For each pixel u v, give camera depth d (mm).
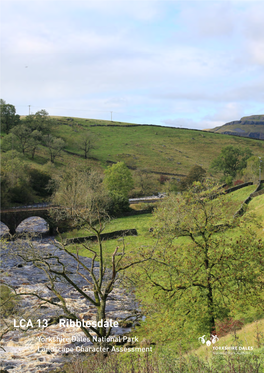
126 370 12375
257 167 104562
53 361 25500
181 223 26594
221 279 24156
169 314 24250
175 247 27141
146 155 176125
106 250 56500
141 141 199250
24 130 148250
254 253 24594
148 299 28156
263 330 18891
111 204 78500
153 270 25984
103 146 184250
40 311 34031
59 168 135875
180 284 24969
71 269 48812
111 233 64875
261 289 24312
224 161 136375
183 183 117625
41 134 165250
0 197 87188
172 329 22906
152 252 24969
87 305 37344
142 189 133875
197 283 24797
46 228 82250
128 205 86000
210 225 26391
